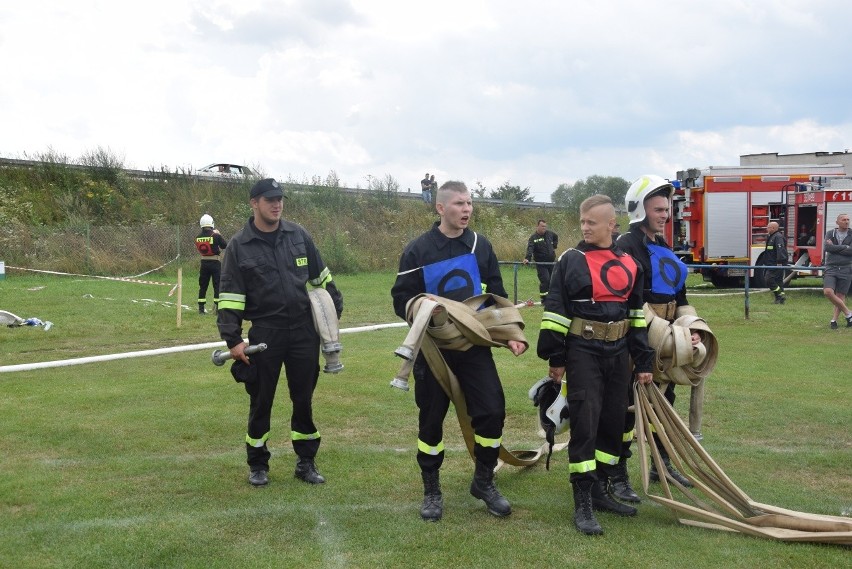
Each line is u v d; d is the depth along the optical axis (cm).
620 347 448
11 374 865
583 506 429
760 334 1188
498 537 419
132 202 2780
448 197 457
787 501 474
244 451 583
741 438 620
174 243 2475
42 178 2766
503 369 898
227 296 495
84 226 2442
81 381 825
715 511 461
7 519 441
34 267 2250
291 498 482
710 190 2067
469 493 494
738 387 799
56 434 619
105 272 2317
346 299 1719
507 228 3081
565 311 442
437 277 458
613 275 441
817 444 602
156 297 1708
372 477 525
